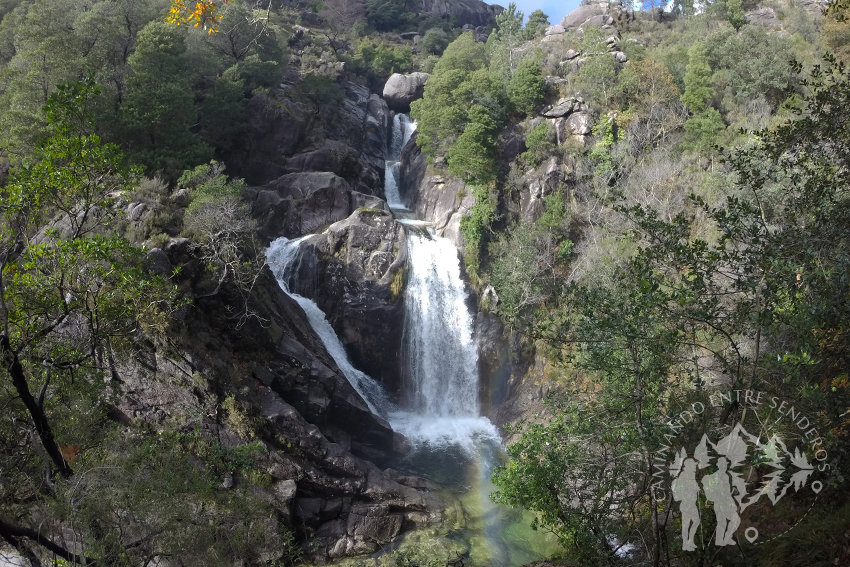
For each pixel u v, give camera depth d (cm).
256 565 1991
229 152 4581
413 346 3678
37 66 3534
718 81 4678
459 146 4291
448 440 3256
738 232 1053
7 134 3234
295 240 3828
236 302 2789
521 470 1415
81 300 1396
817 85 1114
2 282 1209
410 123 6600
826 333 970
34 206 1303
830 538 920
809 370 991
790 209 1127
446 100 4666
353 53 7738
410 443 3169
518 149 4584
